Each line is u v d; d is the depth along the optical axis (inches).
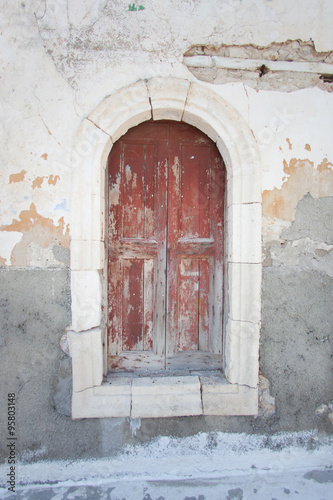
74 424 77.3
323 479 76.3
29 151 75.1
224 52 76.9
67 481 76.0
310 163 79.1
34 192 75.5
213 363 88.7
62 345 77.0
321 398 81.0
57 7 74.0
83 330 76.7
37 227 75.8
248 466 79.0
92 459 77.6
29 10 74.0
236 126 77.0
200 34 75.9
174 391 78.7
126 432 78.3
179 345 88.5
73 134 75.5
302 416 80.7
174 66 76.0
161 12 75.2
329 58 78.4
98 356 77.4
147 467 78.1
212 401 78.8
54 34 74.3
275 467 79.2
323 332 81.0
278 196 78.7
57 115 75.2
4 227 75.2
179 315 88.4
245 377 79.1
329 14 77.7
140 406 77.5
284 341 80.5
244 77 77.4
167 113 79.6
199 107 77.0
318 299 80.6
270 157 78.2
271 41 76.8
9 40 74.2
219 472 78.2
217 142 82.6
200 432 79.4
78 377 75.7
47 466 76.6
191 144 87.5
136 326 87.8
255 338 77.6
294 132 78.6
